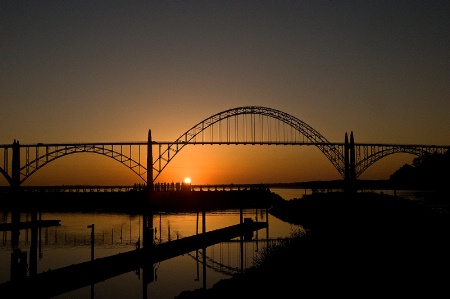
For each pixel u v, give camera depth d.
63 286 33.59
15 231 71.00
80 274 35.88
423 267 21.77
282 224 77.50
